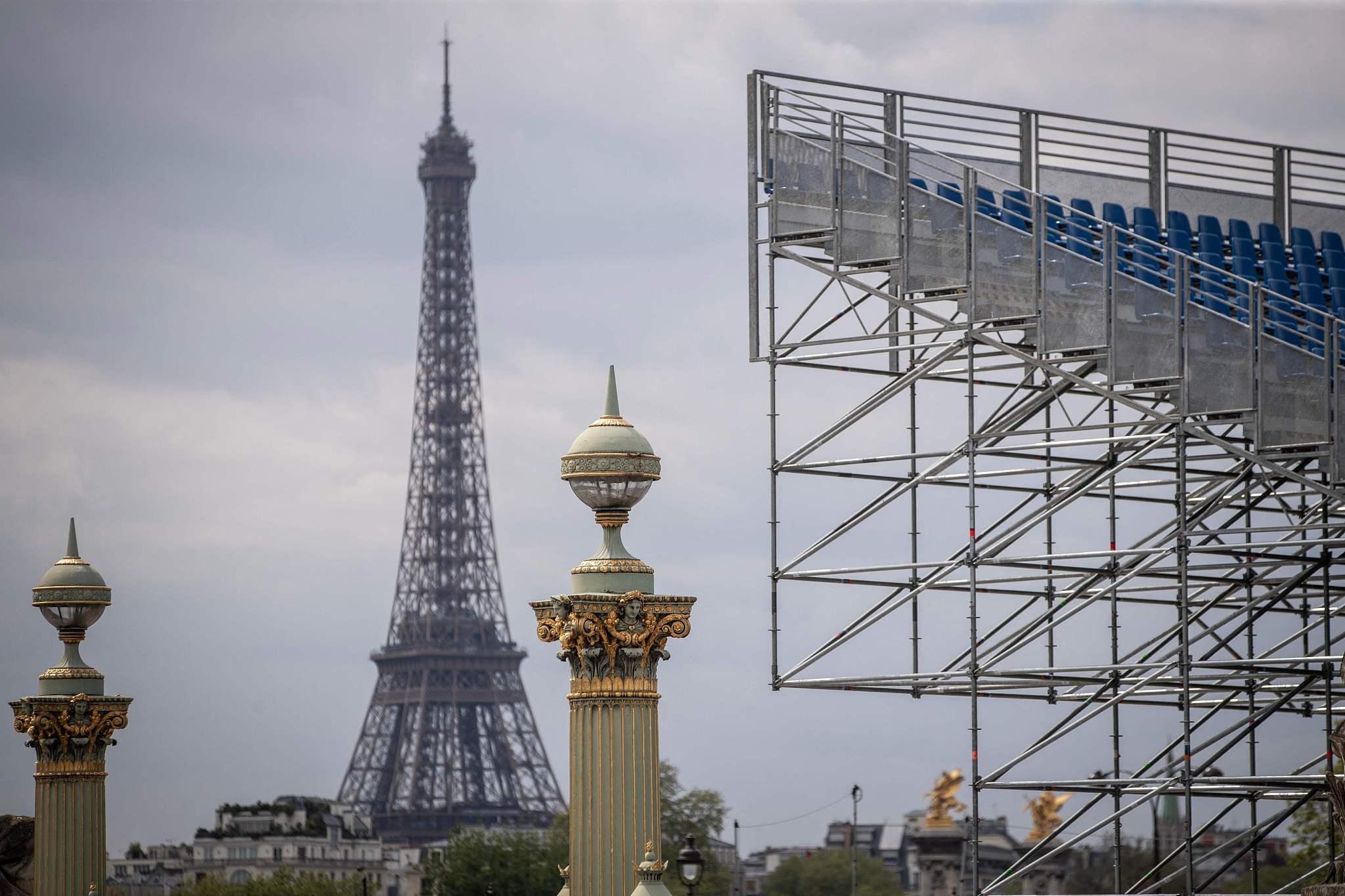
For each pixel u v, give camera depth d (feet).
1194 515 223.71
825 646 221.46
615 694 105.50
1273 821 255.91
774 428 225.56
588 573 107.65
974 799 208.23
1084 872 579.07
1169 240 250.78
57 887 177.17
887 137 220.43
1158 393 210.38
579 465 108.99
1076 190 247.91
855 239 216.54
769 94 224.12
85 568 183.01
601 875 104.27
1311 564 236.02
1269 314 243.19
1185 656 202.18
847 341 217.77
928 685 229.86
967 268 209.87
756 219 224.33
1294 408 204.23
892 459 220.23
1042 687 233.35
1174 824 540.11
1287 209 265.95
